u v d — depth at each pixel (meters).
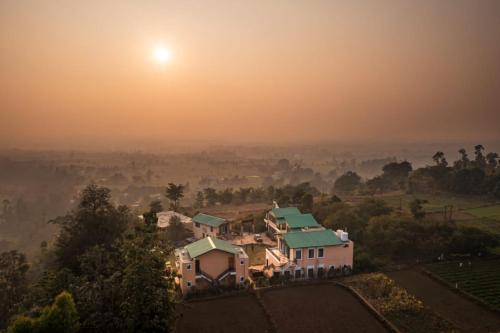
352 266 49.12
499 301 40.12
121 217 46.91
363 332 33.81
